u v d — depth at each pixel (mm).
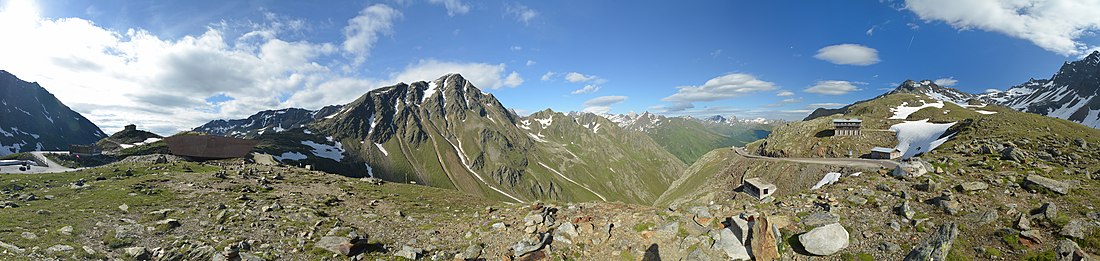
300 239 25953
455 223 32188
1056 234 18141
